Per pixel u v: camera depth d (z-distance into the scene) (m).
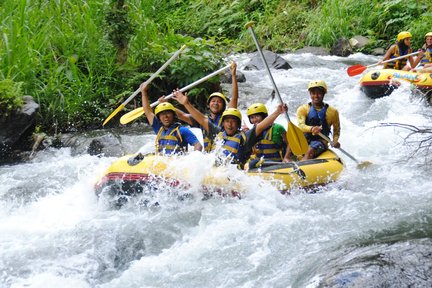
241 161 7.63
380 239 5.70
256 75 15.95
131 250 6.33
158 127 8.30
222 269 5.67
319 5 22.16
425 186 7.62
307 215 6.75
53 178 8.88
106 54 12.36
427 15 19.58
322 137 8.30
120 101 11.93
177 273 5.68
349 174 8.04
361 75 15.84
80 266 6.04
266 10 22.45
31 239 6.55
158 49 12.45
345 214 6.73
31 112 10.38
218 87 12.74
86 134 10.91
